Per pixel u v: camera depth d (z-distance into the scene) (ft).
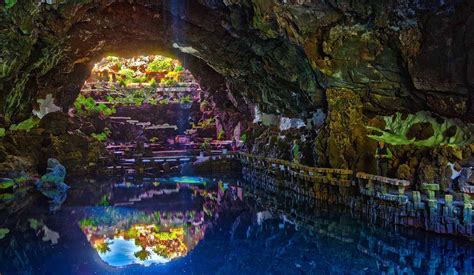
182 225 34.71
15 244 29.22
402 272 22.99
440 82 29.66
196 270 24.59
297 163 43.29
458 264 23.67
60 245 29.19
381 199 31.63
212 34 49.19
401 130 35.45
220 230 33.09
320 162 40.14
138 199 45.14
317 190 39.75
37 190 48.62
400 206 29.81
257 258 26.48
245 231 32.63
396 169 33.71
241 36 45.50
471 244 25.38
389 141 35.22
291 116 53.21
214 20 45.85
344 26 33.83
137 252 28.07
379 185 31.68
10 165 46.80
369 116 38.34
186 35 49.83
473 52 27.02
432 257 24.82
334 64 36.24
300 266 24.72
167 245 29.53
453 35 28.12
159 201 44.16
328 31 35.01
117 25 48.55
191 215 38.04
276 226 33.60
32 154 52.95
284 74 47.16
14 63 38.45
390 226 30.63
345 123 38.09
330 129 38.86
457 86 28.91
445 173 29.50
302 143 45.19
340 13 33.32
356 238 29.43
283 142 50.34
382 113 37.50
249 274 23.76
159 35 50.75
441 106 31.45
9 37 34.73
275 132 56.03
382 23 31.55
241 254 27.37
